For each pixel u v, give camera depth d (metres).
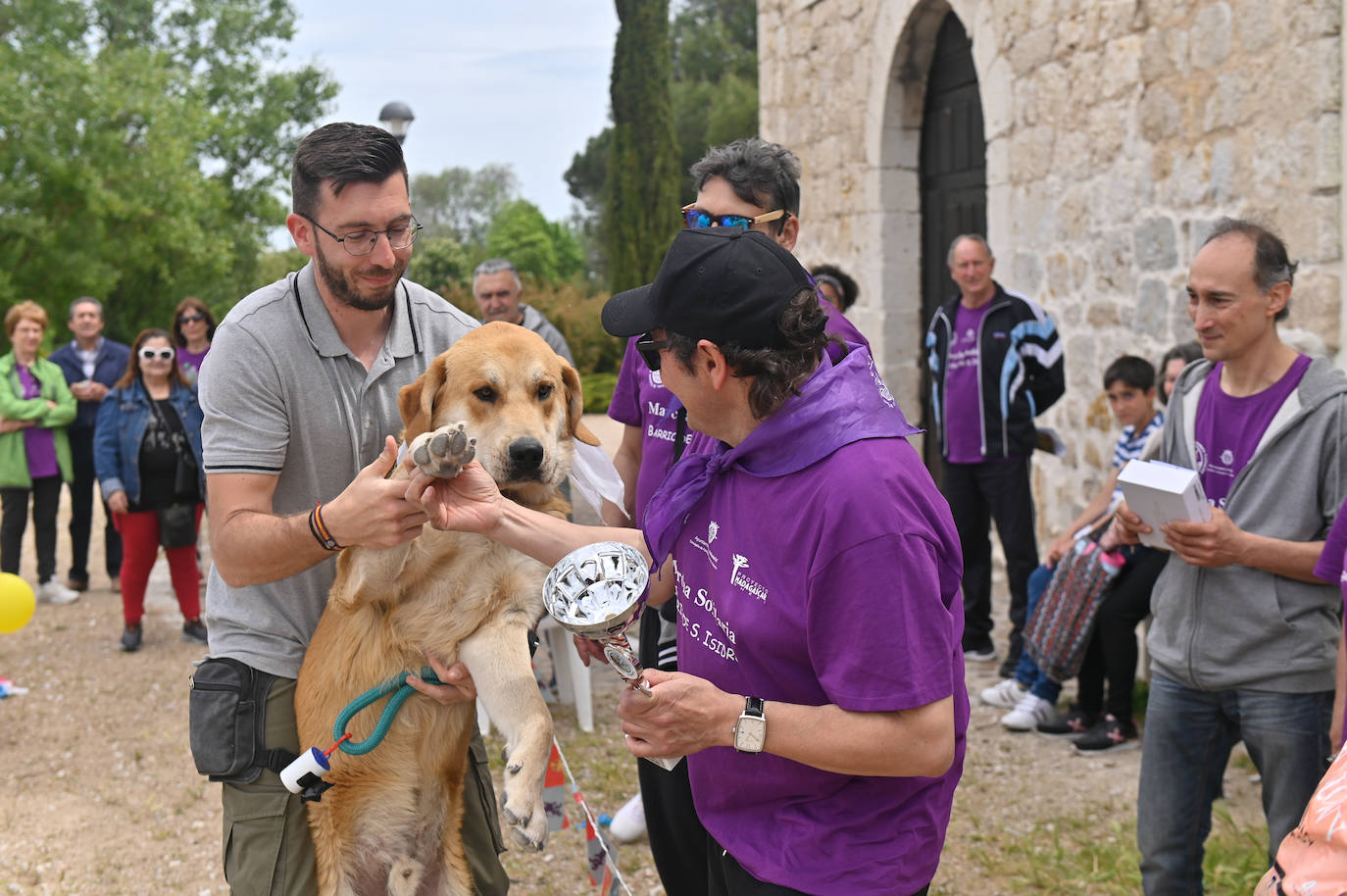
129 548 6.69
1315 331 4.77
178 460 6.65
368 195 2.12
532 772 2.10
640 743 1.73
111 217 22.06
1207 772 2.96
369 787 2.29
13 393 7.67
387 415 2.38
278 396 2.21
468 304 22.59
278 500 2.29
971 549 6.11
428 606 2.23
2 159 20.59
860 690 1.66
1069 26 6.52
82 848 4.35
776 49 10.40
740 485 1.84
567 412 2.58
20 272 21.06
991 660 6.13
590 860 2.70
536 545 2.11
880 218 8.67
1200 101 5.49
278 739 2.29
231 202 28.58
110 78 21.75
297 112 30.78
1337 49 4.65
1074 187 6.59
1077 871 3.80
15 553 7.84
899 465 1.72
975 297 5.98
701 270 1.75
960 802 4.42
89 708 5.87
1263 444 2.80
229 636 2.30
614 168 24.41
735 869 1.93
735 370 1.76
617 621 1.55
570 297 23.89
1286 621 2.72
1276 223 4.99
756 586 1.80
